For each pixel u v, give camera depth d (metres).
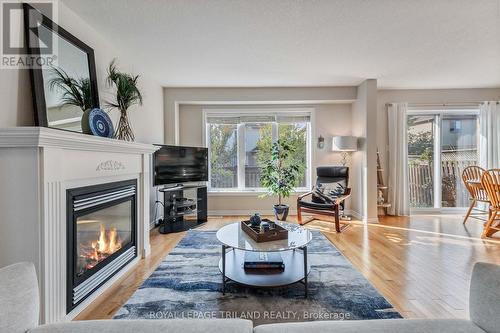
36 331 0.90
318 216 4.57
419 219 4.32
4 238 1.44
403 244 3.05
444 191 4.85
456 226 3.86
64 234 1.62
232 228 2.37
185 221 4.18
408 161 4.78
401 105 4.61
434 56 3.20
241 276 1.99
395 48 2.96
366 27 2.49
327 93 4.46
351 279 2.16
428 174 4.86
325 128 4.77
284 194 4.18
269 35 2.64
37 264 1.44
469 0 2.06
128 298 1.90
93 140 1.79
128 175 2.47
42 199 1.45
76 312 1.71
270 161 4.53
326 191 4.10
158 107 4.19
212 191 4.77
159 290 2.00
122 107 2.62
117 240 2.36
